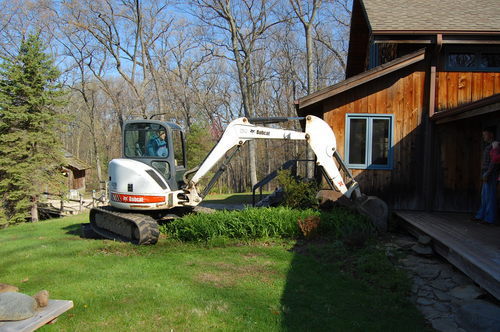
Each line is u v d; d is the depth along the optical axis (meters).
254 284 5.06
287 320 3.96
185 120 36.97
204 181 25.12
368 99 8.98
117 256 6.63
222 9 24.64
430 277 5.30
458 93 8.75
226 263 6.03
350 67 15.75
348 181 8.48
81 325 3.86
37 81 18.47
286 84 33.94
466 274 4.85
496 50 8.71
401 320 4.04
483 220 7.13
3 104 17.38
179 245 7.32
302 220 7.29
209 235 7.40
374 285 5.01
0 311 3.12
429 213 8.48
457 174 8.66
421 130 8.87
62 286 5.02
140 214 7.69
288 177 8.82
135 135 8.15
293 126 33.50
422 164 8.87
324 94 8.70
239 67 25.38
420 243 6.23
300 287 4.94
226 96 38.00
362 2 10.12
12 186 17.94
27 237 9.37
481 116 8.18
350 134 9.06
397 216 8.45
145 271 5.65
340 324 3.89
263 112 36.56
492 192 6.93
